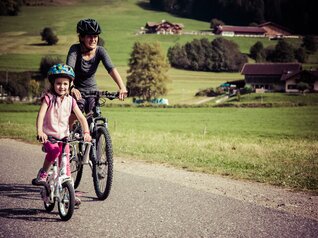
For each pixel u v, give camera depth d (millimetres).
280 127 51531
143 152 12969
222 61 148125
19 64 134875
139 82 99875
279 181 8258
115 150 12867
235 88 118562
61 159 5191
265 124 54656
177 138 20578
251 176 8797
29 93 101688
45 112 5230
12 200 6094
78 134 6062
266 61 160375
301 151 16016
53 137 5121
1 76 113875
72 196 4973
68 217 5031
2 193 6504
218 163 10875
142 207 5797
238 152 14758
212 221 5203
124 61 145000
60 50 159125
